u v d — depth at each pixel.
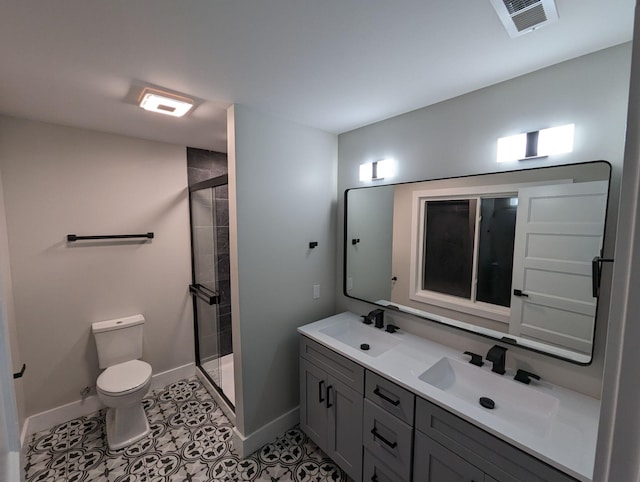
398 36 1.15
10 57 1.25
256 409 2.04
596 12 1.01
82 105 1.79
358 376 1.64
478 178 1.61
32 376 2.14
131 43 1.17
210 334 2.78
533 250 1.43
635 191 0.29
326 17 1.04
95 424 2.26
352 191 2.33
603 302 1.26
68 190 2.21
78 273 2.29
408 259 1.96
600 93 1.25
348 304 2.44
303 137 2.19
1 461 0.43
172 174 2.72
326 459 1.96
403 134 1.97
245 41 1.17
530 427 1.26
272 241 2.05
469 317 1.68
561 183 1.34
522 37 1.16
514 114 1.49
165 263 2.74
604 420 0.32
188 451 2.02
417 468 1.38
